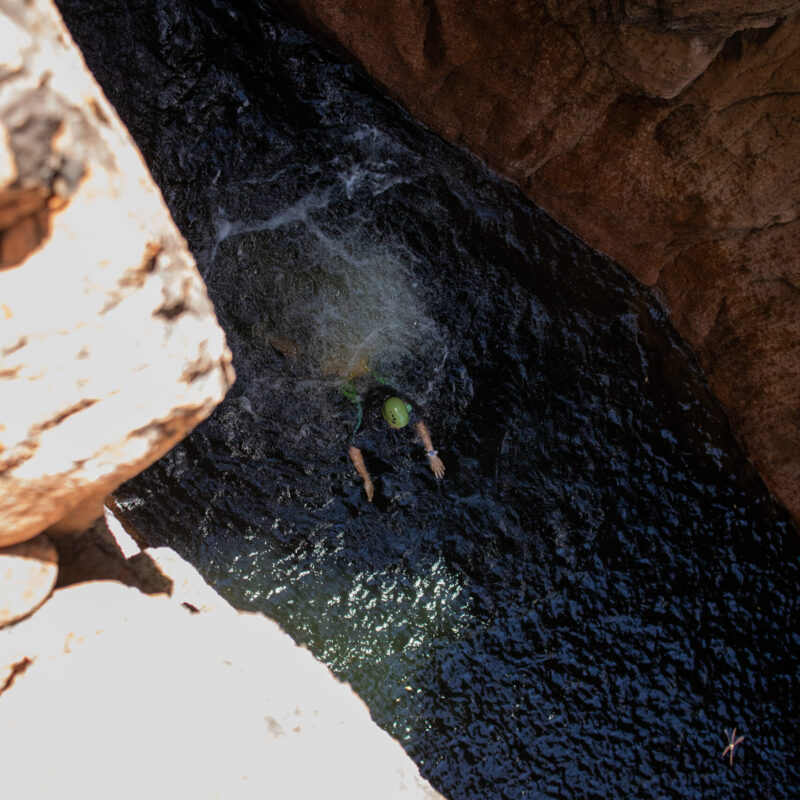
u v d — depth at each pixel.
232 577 6.78
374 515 7.13
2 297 1.38
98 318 1.46
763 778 6.38
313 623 6.77
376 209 7.15
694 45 4.86
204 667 2.10
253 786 1.89
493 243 7.17
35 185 1.29
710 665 6.68
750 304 6.21
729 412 6.81
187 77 6.99
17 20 1.25
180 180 6.98
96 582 2.24
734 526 6.92
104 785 1.82
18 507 1.66
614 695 6.64
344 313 7.10
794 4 4.41
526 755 6.48
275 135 7.09
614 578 6.94
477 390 7.21
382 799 2.01
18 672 1.99
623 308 7.10
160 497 6.86
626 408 7.11
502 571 7.03
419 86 6.61
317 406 7.13
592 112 5.89
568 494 7.10
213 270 7.01
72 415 1.53
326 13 6.41
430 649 6.81
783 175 5.38
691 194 5.92
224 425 7.10
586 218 6.79
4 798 1.79
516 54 5.79
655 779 6.39
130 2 6.88
